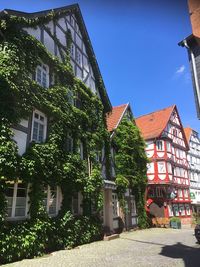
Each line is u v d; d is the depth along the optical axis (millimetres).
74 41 17000
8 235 9039
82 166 13969
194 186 38906
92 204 14844
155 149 31547
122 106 23844
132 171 21297
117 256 10164
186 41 9141
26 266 8328
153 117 36125
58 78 14180
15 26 11695
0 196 9039
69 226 12266
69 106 14125
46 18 14086
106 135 17984
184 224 31125
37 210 10516
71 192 12828
